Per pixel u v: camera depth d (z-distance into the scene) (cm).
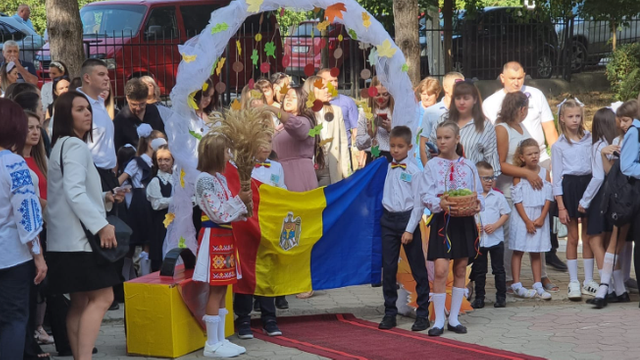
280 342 595
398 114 667
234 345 564
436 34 1788
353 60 1445
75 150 504
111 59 1332
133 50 1370
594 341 581
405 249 637
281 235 630
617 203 676
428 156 722
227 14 593
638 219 681
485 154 698
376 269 682
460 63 1756
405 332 623
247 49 1394
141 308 560
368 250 680
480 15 1752
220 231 560
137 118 786
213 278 553
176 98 594
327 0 621
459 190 593
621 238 712
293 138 699
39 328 601
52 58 1023
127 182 728
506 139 732
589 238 730
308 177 704
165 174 725
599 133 708
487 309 697
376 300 738
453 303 621
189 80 589
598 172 706
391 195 639
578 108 731
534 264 728
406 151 644
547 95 1759
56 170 504
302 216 645
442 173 609
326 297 752
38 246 475
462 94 685
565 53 1798
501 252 699
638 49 1698
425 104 848
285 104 694
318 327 646
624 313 671
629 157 670
